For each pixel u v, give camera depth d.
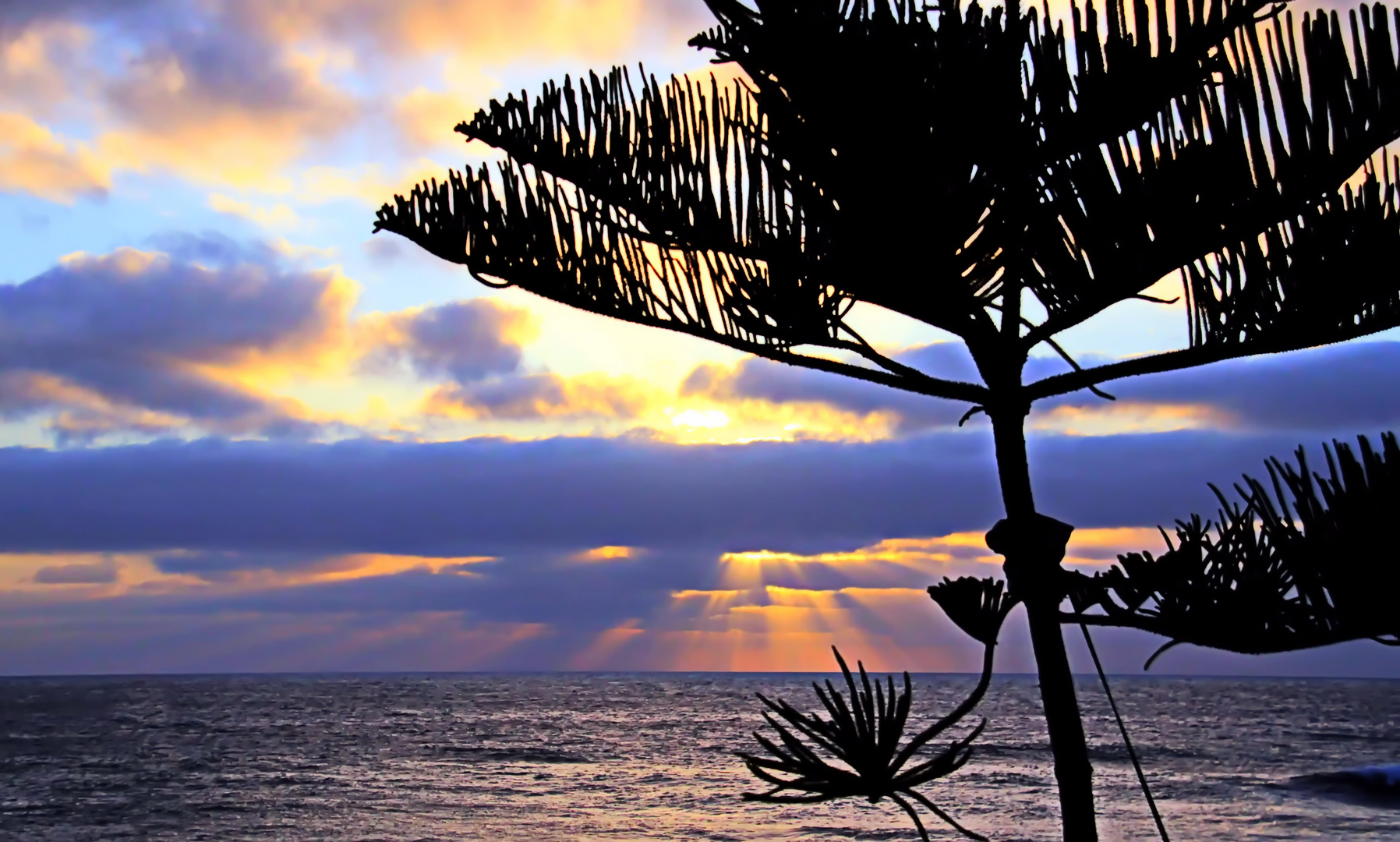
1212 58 1.74
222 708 79.25
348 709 77.94
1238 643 1.62
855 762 1.50
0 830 23.42
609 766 37.81
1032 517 1.84
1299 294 1.74
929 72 1.69
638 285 2.07
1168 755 39.75
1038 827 22.55
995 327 1.92
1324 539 1.44
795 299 1.88
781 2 1.74
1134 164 1.73
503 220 2.16
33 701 90.06
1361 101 1.67
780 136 1.83
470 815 25.61
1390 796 27.45
